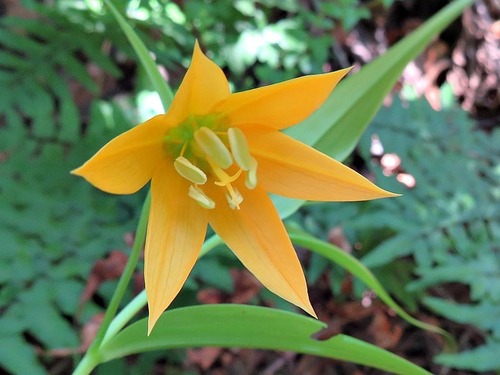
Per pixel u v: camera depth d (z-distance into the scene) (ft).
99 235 0.67
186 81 0.33
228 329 0.47
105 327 0.46
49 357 0.66
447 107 0.92
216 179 0.40
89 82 0.75
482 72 1.12
